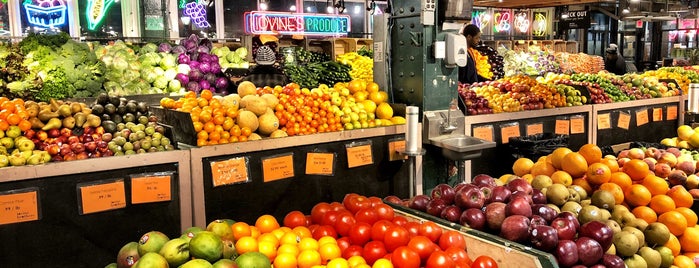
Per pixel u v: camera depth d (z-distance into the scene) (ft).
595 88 17.25
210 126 9.82
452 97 12.88
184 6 30.91
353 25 37.04
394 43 13.04
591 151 8.91
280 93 11.56
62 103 9.75
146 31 25.55
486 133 13.65
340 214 7.93
